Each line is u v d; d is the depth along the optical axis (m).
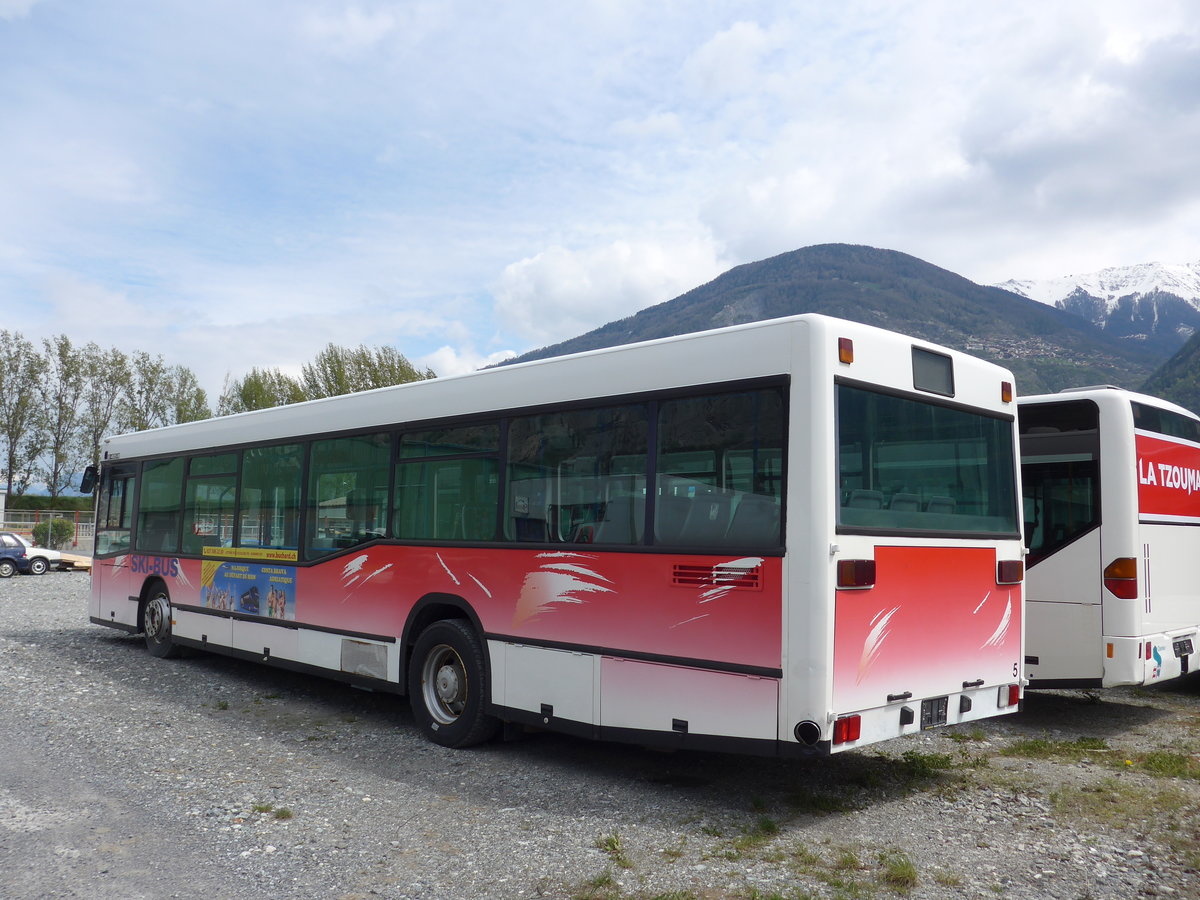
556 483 6.95
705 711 5.75
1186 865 4.80
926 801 6.00
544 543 6.93
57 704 9.02
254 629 10.15
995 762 7.06
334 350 44.69
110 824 5.48
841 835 5.30
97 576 13.72
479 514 7.55
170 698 9.49
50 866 4.81
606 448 6.62
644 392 6.40
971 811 5.77
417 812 5.74
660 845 5.11
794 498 5.44
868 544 5.60
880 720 5.62
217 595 10.84
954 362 6.59
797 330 5.60
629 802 5.95
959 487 6.50
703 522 5.91
